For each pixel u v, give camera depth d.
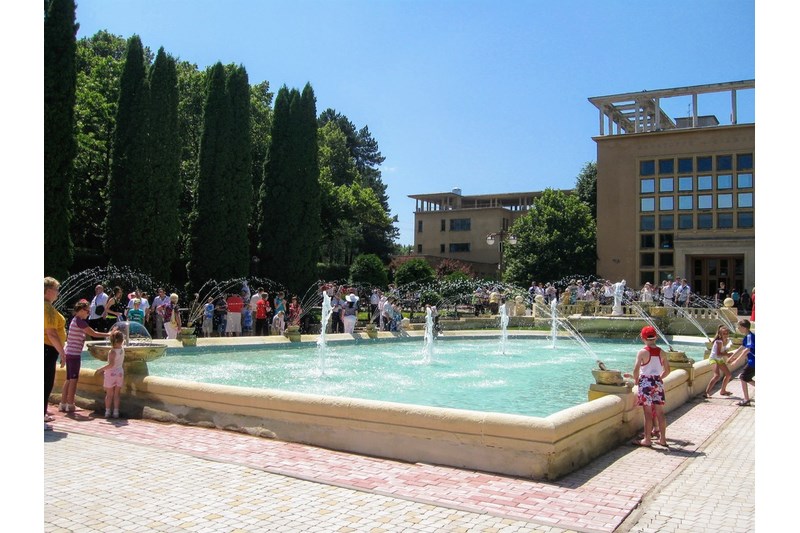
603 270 45.62
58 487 5.69
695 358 19.58
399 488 5.77
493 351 20.70
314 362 16.12
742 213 42.03
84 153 28.34
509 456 6.28
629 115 51.53
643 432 8.55
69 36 22.17
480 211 68.62
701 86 43.44
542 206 49.06
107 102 32.22
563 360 18.09
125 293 25.91
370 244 60.09
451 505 5.30
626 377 8.54
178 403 8.64
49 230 21.28
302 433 7.53
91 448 7.14
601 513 5.14
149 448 7.17
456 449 6.55
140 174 26.41
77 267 28.56
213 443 7.45
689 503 5.46
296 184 32.50
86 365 14.04
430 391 11.76
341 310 24.84
